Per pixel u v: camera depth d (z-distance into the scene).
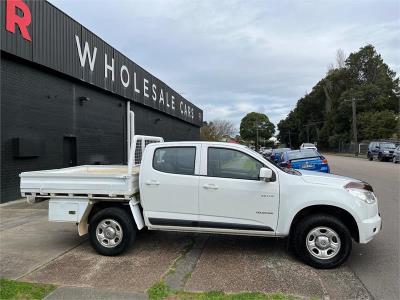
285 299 4.66
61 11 15.20
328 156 59.53
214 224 6.18
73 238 7.52
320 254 5.82
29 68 13.63
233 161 6.28
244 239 7.40
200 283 5.18
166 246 6.95
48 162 14.73
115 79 20.94
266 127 136.25
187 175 6.29
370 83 71.94
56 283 5.19
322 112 94.81
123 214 6.37
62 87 15.91
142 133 27.44
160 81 30.98
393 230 8.16
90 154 18.58
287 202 5.99
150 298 4.70
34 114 13.90
